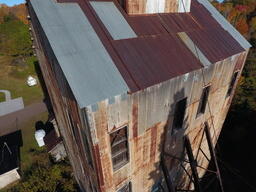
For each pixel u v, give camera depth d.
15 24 41.50
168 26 7.19
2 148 18.08
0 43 42.19
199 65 6.57
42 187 11.95
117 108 4.88
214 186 12.96
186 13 8.45
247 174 13.62
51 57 6.25
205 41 7.58
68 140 9.57
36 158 16.12
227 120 16.84
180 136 8.05
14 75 36.72
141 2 6.66
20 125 22.75
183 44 6.92
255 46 27.83
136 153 6.38
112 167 5.85
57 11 5.36
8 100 29.23
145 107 5.58
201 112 8.64
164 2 7.37
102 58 5.10
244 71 22.70
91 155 5.46
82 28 5.40
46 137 17.66
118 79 4.92
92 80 4.62
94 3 6.23
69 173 12.69
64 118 8.12
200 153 10.84
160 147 7.29
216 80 7.91
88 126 4.64
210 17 9.10
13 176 14.51
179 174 9.95
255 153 14.76
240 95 18.41
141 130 5.98
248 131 15.80
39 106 26.88
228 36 8.59
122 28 6.07
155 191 8.86
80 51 4.94
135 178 7.07
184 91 6.57
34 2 5.21
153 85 5.27
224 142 15.83
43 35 6.36
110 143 5.41
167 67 5.88
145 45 6.04
